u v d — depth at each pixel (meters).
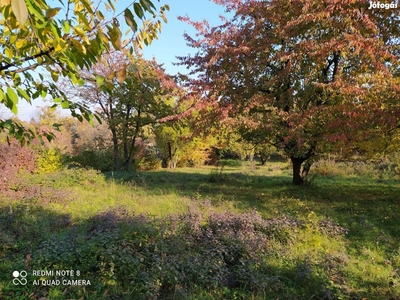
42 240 4.29
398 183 10.99
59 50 1.21
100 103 14.02
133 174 12.59
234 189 9.52
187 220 4.87
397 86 4.72
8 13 0.96
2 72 1.39
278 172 16.58
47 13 1.03
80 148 18.98
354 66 6.92
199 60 8.09
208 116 7.24
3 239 4.18
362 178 12.84
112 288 3.16
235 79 7.95
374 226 5.36
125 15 1.25
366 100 5.29
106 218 5.05
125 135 14.64
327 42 5.26
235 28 7.65
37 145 11.66
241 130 8.34
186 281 3.34
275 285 3.36
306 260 3.78
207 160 22.80
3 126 1.43
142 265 3.46
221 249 3.88
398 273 3.68
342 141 6.03
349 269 3.74
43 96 1.66
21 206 6.09
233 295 3.14
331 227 5.01
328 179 12.59
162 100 15.02
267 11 6.98
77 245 3.83
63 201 6.96
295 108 7.44
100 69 8.00
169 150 19.53
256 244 4.10
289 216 5.64
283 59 6.00
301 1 5.50
